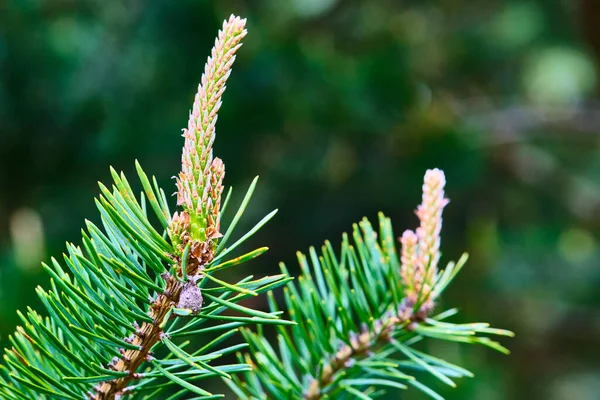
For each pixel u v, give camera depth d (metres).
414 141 1.95
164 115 1.61
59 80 1.60
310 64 1.70
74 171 1.70
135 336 0.57
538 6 2.75
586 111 2.68
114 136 1.59
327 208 2.09
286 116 1.67
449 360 1.91
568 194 2.80
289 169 1.98
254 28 1.73
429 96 2.16
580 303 2.51
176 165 1.64
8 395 0.59
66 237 1.62
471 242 2.35
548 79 3.04
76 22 1.67
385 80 1.83
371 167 2.00
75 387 0.59
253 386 0.65
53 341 0.57
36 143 1.65
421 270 0.64
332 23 2.16
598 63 1.96
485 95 2.84
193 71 1.61
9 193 1.67
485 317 2.22
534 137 2.73
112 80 1.62
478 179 2.11
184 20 1.58
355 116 1.75
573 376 2.59
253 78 1.61
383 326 0.64
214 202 0.57
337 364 0.64
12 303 1.05
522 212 2.75
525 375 2.39
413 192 1.98
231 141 1.69
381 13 2.29
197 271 0.57
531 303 2.40
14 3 1.59
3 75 1.58
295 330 0.65
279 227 2.10
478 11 2.73
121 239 0.58
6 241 1.61
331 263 0.67
